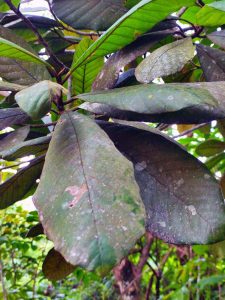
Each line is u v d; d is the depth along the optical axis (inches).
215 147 34.5
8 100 23.2
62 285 80.0
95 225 10.8
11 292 58.2
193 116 14.1
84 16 22.0
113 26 16.4
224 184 27.4
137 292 59.5
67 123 15.0
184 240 13.9
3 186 20.7
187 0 15.7
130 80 21.3
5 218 54.9
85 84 22.3
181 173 15.2
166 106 13.1
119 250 10.2
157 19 16.5
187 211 14.4
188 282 59.2
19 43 21.3
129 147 16.4
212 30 24.7
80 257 10.1
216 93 13.7
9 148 16.9
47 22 27.4
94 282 76.0
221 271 60.8
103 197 11.6
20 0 22.7
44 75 21.7
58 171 12.9
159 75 16.9
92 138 13.7
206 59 19.8
